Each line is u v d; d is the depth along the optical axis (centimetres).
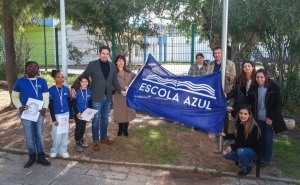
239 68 849
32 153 482
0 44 1303
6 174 454
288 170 491
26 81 459
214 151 550
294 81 751
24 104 460
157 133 627
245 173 465
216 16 777
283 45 729
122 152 538
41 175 452
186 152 546
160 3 968
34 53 1552
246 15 668
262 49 755
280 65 750
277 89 454
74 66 1102
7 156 521
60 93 494
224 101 487
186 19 997
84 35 1159
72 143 574
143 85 508
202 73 671
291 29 670
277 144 594
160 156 528
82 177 450
